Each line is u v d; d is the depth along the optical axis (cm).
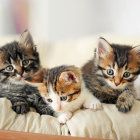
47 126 65
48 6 92
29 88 72
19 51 74
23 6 93
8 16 94
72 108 69
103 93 71
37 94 71
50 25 93
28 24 94
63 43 84
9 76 73
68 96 68
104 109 68
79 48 81
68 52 81
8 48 74
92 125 65
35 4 92
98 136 64
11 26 95
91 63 74
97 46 71
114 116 66
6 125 65
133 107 68
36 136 57
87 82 72
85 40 83
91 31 92
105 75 71
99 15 90
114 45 72
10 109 67
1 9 94
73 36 93
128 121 65
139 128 65
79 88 69
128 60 69
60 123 67
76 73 70
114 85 70
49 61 79
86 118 66
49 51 82
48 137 57
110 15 90
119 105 68
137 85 74
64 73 67
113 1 89
